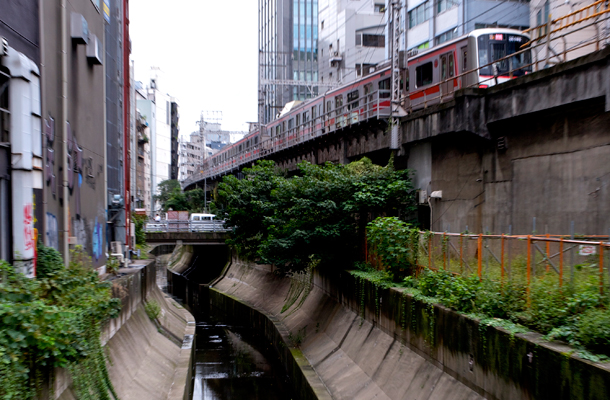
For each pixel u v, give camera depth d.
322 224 15.75
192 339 17.30
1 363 4.92
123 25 20.69
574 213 10.92
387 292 11.75
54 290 7.93
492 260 8.93
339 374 12.73
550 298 7.13
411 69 19.09
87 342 7.67
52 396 6.64
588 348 5.99
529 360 6.50
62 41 10.77
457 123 13.96
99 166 14.77
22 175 7.86
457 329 8.46
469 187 14.43
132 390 10.38
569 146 11.09
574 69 10.60
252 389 16.34
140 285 15.95
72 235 11.62
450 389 8.50
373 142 19.17
